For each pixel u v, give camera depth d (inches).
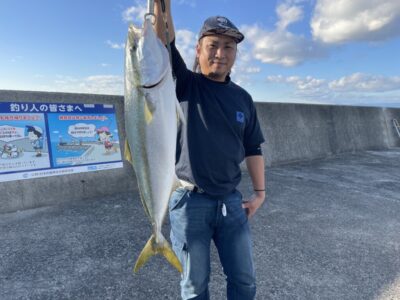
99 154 231.6
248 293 92.1
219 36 88.1
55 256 144.9
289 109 393.1
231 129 90.3
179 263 85.1
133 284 125.7
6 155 197.6
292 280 134.0
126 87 85.2
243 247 91.4
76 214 194.5
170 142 83.7
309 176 317.7
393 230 191.0
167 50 83.8
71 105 222.1
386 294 126.7
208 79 92.5
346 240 174.4
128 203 215.0
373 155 457.1
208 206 88.8
